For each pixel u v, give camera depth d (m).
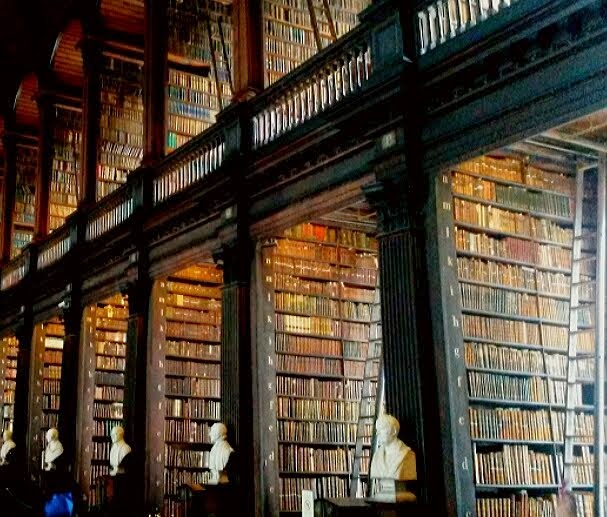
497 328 6.92
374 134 6.82
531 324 7.16
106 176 13.19
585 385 7.41
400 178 6.52
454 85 6.18
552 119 5.47
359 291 9.48
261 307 8.46
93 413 12.39
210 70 12.40
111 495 10.11
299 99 7.96
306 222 8.34
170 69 12.12
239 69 8.97
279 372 8.70
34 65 15.35
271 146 8.08
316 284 9.16
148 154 10.84
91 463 12.17
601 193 7.06
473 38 5.88
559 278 7.45
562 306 7.38
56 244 13.76
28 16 14.89
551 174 7.66
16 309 15.29
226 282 8.72
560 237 7.56
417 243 6.41
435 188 6.42
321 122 7.30
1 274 16.25
